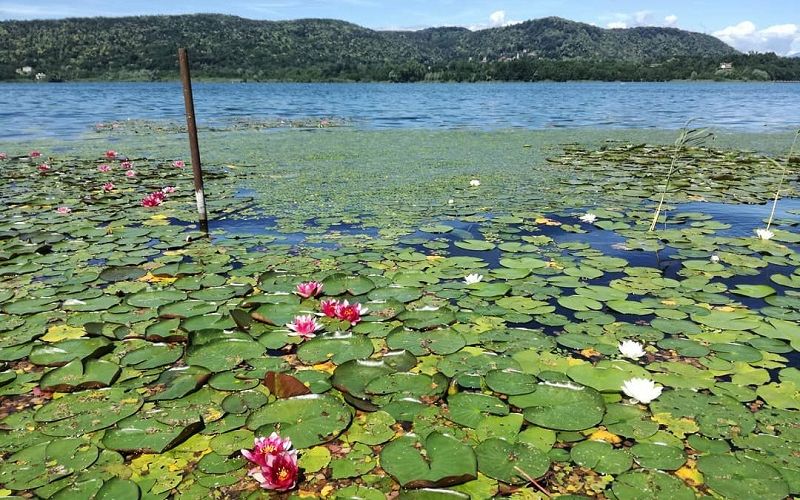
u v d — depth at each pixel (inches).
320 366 106.7
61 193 265.0
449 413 90.6
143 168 340.8
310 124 718.5
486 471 77.2
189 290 141.9
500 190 273.1
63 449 82.1
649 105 1263.5
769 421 87.4
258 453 74.5
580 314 128.0
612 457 79.7
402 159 383.2
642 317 126.4
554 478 75.9
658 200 251.1
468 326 122.3
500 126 702.5
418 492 72.3
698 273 155.6
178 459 80.0
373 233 195.5
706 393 95.4
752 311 128.8
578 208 234.8
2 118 789.9
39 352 110.3
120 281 149.2
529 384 98.1
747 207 240.2
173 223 210.1
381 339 117.5
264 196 258.8
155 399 94.8
